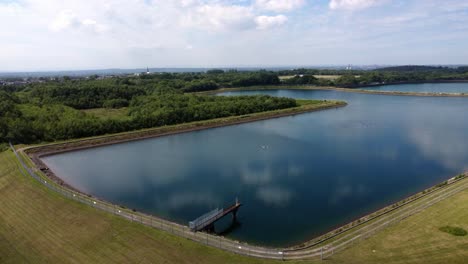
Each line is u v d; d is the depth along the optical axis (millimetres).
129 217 51562
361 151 98938
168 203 64562
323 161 89938
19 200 63031
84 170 88875
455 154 93000
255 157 96562
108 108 179125
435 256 38812
